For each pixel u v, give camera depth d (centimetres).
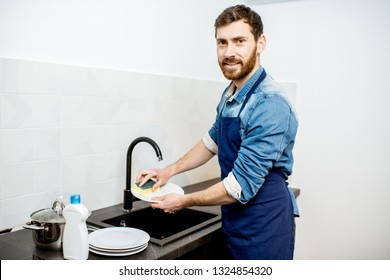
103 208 185
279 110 139
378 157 224
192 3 233
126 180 183
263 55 255
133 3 191
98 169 180
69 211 124
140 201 201
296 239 252
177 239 146
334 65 231
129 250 128
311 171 244
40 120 153
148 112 204
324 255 245
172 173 183
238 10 146
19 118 146
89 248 133
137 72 195
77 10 164
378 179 225
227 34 145
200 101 245
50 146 158
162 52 212
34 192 154
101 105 178
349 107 229
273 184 152
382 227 226
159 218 195
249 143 141
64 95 161
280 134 140
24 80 146
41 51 152
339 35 229
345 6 225
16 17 142
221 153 161
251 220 151
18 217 150
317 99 238
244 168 140
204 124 251
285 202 155
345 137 232
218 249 167
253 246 151
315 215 245
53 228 130
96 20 173
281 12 246
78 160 170
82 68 167
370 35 220
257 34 149
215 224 167
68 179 167
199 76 246
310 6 236
